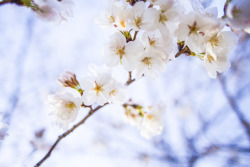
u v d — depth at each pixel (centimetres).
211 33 26
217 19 27
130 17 27
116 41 28
